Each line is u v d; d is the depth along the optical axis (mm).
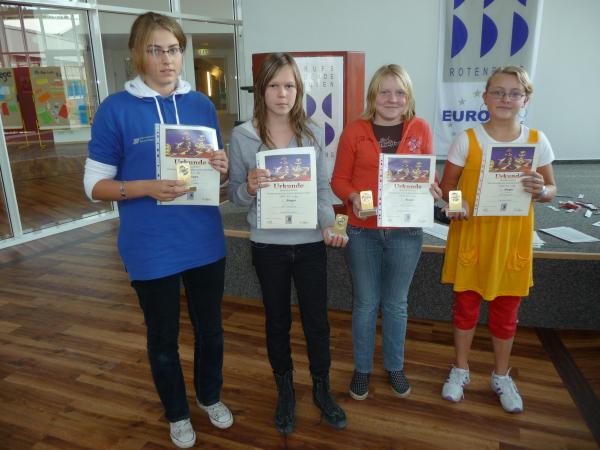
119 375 2074
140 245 1387
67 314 2691
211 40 6301
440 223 2773
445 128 5340
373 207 1496
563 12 4906
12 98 4418
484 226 1630
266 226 1487
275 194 1474
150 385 1998
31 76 4457
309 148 1453
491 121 1604
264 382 2004
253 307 2717
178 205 1402
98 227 4500
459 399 1843
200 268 1507
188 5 5766
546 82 5160
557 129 5309
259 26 5426
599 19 4875
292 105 1456
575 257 2213
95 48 4578
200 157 1343
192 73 6199
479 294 1749
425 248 2381
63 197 5121
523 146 1503
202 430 1704
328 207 1593
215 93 6574
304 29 5340
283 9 5320
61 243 4020
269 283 1562
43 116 4652
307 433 1682
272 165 1454
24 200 4988
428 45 5137
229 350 2262
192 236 1439
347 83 2557
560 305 2305
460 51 5078
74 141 4914
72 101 4746
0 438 1682
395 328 1769
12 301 2883
